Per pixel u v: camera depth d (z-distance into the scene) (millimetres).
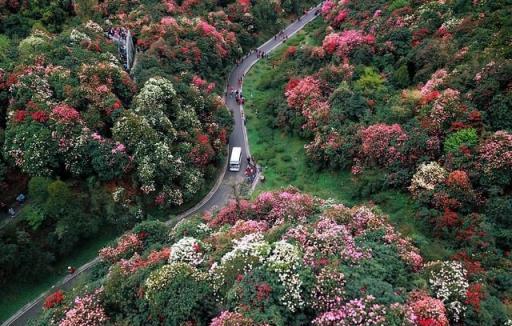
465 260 31984
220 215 39375
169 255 32188
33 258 41156
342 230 31203
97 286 32844
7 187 44812
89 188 45438
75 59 52938
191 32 69875
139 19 70000
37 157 43031
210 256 31203
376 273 28062
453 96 44031
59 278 42938
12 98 47562
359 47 62094
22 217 43281
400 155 44500
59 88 48219
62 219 42562
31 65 50125
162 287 28406
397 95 52031
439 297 27109
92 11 70125
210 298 27859
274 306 25422
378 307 24469
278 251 28109
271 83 72062
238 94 70375
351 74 58469
